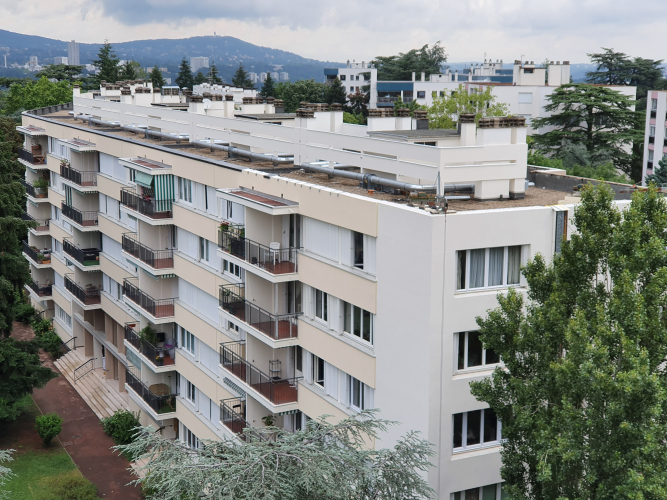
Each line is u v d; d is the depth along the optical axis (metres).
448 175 27.64
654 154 95.00
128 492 40.53
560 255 21.05
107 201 50.91
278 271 29.75
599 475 18.19
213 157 40.22
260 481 18.78
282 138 38.34
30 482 40.97
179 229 40.88
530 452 20.72
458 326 23.77
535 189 32.53
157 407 42.56
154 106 56.06
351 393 27.92
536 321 20.09
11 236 46.06
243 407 35.41
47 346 61.16
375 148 31.36
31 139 65.00
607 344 17.77
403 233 23.94
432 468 24.25
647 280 18.94
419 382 24.02
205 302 38.88
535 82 110.69
